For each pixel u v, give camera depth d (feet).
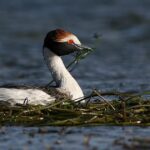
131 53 92.79
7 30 113.39
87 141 41.57
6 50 96.48
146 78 72.54
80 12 126.41
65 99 48.80
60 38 53.01
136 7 126.72
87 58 88.53
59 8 129.90
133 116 46.98
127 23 116.06
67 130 44.83
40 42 104.37
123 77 73.51
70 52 53.36
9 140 42.83
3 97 49.19
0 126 45.75
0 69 81.20
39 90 50.37
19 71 79.15
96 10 126.52
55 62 53.01
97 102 50.01
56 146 41.27
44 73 77.20
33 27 115.55
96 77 73.87
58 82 52.39
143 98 53.11
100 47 98.12
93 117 46.50
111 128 45.50
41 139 42.83
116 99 53.01
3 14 126.41
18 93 49.44
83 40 102.73
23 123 46.29
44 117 46.83
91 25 116.47
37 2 134.21
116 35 107.96
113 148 40.78
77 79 72.49
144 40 103.91
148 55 90.63
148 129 45.32
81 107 48.47
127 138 43.06
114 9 125.80
